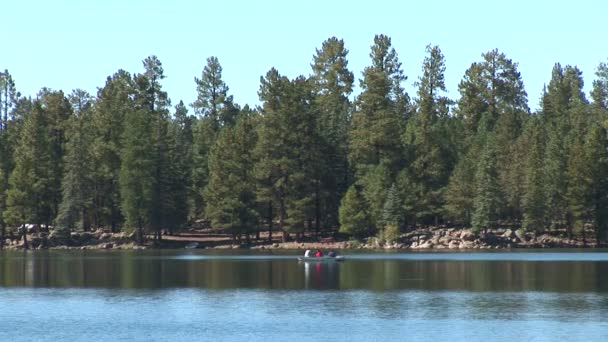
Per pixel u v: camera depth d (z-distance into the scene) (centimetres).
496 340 13575
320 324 14950
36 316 15975
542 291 18688
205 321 15338
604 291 18588
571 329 14312
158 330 14588
